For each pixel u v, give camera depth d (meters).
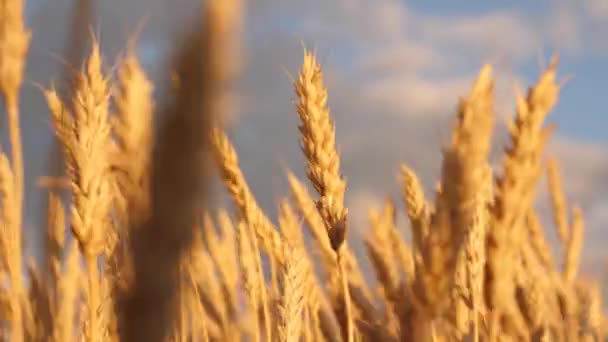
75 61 0.58
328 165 0.68
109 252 0.62
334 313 0.79
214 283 0.91
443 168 0.56
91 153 0.60
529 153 0.63
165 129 0.24
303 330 0.87
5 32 0.65
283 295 0.81
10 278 0.71
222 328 0.91
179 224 0.24
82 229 0.61
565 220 1.02
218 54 0.24
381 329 0.70
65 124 0.60
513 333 0.72
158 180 0.24
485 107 0.55
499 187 0.64
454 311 0.67
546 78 0.63
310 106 0.68
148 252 0.25
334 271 0.82
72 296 0.73
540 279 0.85
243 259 0.88
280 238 0.86
